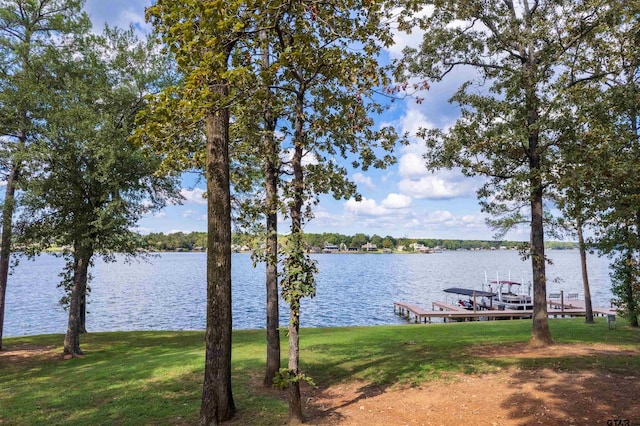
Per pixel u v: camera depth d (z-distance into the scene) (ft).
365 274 316.60
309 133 31.94
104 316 124.98
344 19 25.27
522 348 44.29
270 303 34.50
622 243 45.29
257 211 32.17
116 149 49.52
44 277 316.81
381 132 32.55
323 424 25.81
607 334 53.67
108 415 28.60
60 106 52.39
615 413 24.43
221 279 26.45
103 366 45.88
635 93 37.45
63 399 32.94
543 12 47.29
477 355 41.24
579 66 44.62
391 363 41.04
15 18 56.18
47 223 55.57
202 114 21.49
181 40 20.15
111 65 58.39
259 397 31.19
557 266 427.74
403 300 162.40
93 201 54.49
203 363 42.29
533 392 28.89
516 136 42.91
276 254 25.26
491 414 25.94
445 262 533.96
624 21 39.99
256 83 22.62
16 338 70.44
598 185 36.55
